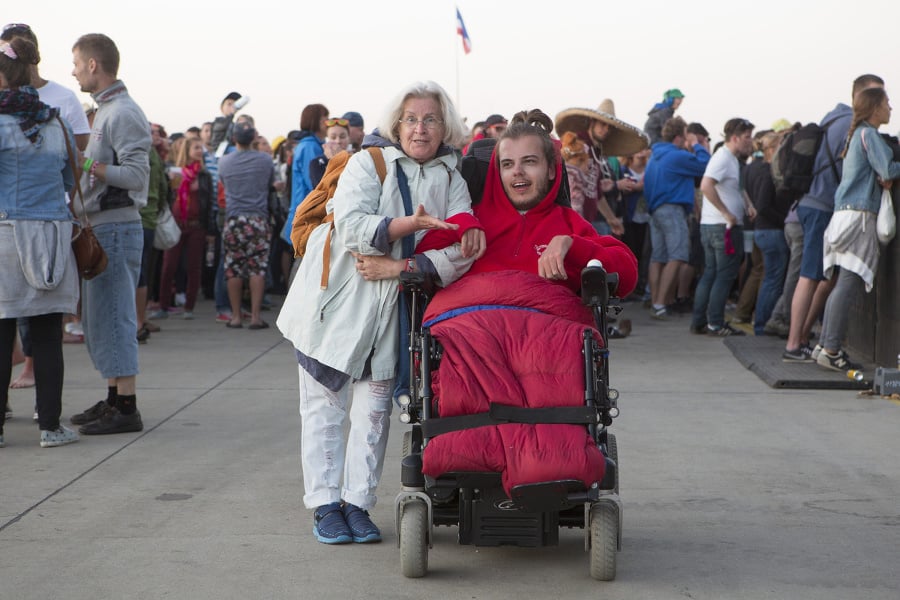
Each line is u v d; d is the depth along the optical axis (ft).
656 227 36.04
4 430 19.16
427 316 11.91
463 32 51.31
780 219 30.32
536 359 11.09
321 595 11.09
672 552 12.51
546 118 17.21
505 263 12.33
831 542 12.85
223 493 15.08
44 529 13.37
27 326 22.40
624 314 37.93
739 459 17.07
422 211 11.61
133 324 18.99
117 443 18.22
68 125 17.80
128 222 18.78
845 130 24.75
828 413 20.72
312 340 12.44
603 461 10.57
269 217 34.17
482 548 12.75
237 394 22.88
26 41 17.37
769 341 29.81
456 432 10.73
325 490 13.03
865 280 23.49
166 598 10.97
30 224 16.88
